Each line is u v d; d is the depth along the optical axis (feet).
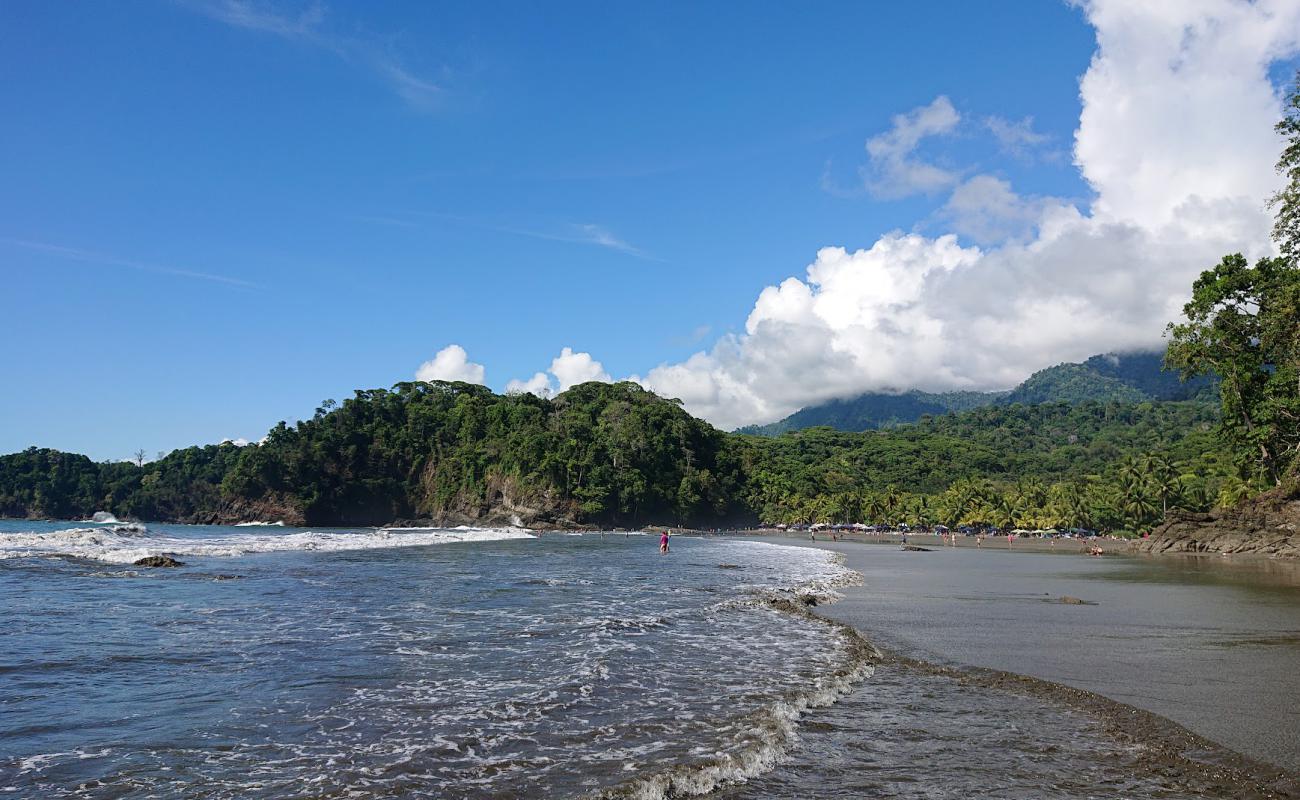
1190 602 91.86
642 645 59.36
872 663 53.67
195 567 123.54
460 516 515.50
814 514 537.24
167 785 29.76
